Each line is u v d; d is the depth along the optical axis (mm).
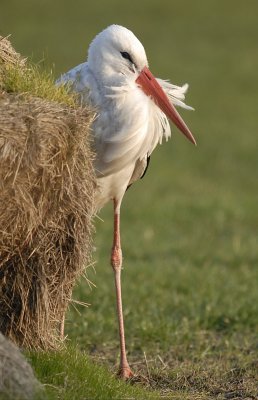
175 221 35438
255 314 21266
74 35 76312
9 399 11430
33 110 13125
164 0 91812
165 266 27047
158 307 21969
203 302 22531
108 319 20516
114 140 17188
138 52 17859
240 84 66938
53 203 13703
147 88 18016
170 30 82062
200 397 14961
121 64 17750
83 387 13133
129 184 19094
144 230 33344
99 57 17703
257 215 36812
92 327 20016
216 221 35594
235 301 22484
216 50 76312
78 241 14211
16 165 12805
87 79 17609
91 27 80000
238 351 18672
